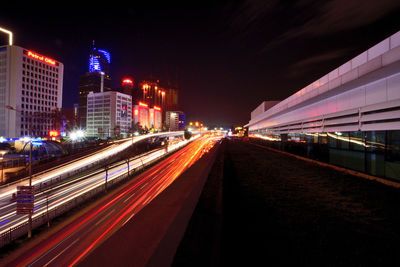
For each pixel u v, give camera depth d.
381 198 6.57
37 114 88.00
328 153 14.72
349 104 12.30
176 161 54.69
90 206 25.00
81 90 182.62
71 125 109.19
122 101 136.00
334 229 4.30
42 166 42.00
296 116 21.88
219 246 2.92
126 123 138.62
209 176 9.52
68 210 23.83
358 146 11.37
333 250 3.49
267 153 25.61
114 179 35.12
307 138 18.75
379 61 8.30
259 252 3.45
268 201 6.34
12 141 69.75
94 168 45.28
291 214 5.20
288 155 22.97
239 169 13.03
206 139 141.62
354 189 7.81
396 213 5.23
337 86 11.59
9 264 14.56
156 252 2.34
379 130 9.73
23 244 16.84
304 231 4.24
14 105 83.50
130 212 22.41
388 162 9.20
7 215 22.55
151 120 188.12
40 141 50.69
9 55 83.56
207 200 5.56
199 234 3.36
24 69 87.50
